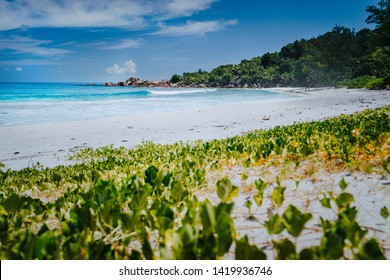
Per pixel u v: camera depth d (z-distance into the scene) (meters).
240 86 117.12
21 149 9.91
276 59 121.88
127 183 2.49
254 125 12.57
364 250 1.13
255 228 1.90
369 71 79.12
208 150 5.15
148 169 2.56
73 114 20.64
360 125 5.68
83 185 3.74
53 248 1.26
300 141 4.55
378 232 1.71
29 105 26.59
